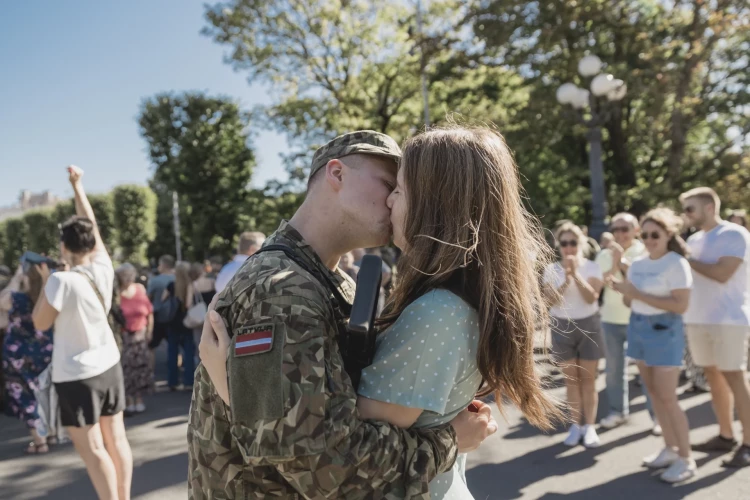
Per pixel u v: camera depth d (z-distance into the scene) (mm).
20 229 33219
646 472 3693
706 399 5234
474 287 1157
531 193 18484
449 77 17656
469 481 3684
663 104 13977
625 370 4707
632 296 3619
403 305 1207
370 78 18391
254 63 17531
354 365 1111
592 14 13922
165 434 5012
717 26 12680
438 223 1153
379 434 1019
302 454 949
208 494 1116
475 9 14883
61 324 2854
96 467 2834
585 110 12531
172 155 28703
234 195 28688
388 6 17875
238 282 1098
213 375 1077
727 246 3666
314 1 17203
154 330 6938
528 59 15102
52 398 4699
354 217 1251
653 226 3561
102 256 3131
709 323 3730
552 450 4180
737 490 3334
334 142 1285
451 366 1094
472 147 1175
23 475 4125
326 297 1110
